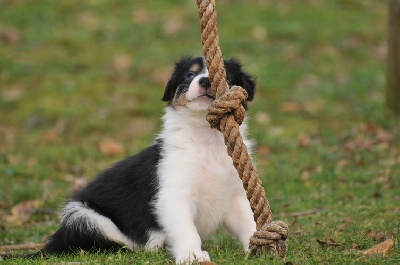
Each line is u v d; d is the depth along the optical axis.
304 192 11.16
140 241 7.88
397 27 14.76
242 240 7.79
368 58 19.55
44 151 14.24
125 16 21.52
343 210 9.91
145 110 16.38
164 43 19.98
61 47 19.78
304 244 7.87
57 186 12.17
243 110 7.09
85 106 16.70
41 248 8.73
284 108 16.28
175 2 22.34
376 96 17.23
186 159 7.68
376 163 12.37
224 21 21.03
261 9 21.88
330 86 17.67
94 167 13.21
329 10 22.11
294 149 13.83
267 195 11.05
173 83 8.21
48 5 22.00
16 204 11.32
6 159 13.66
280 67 18.59
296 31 20.56
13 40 20.00
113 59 19.12
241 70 8.29
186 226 7.36
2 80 17.98
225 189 7.79
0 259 7.67
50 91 17.42
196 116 7.81
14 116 16.31
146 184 7.83
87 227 7.95
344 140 14.16
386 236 8.12
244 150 7.05
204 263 6.82
